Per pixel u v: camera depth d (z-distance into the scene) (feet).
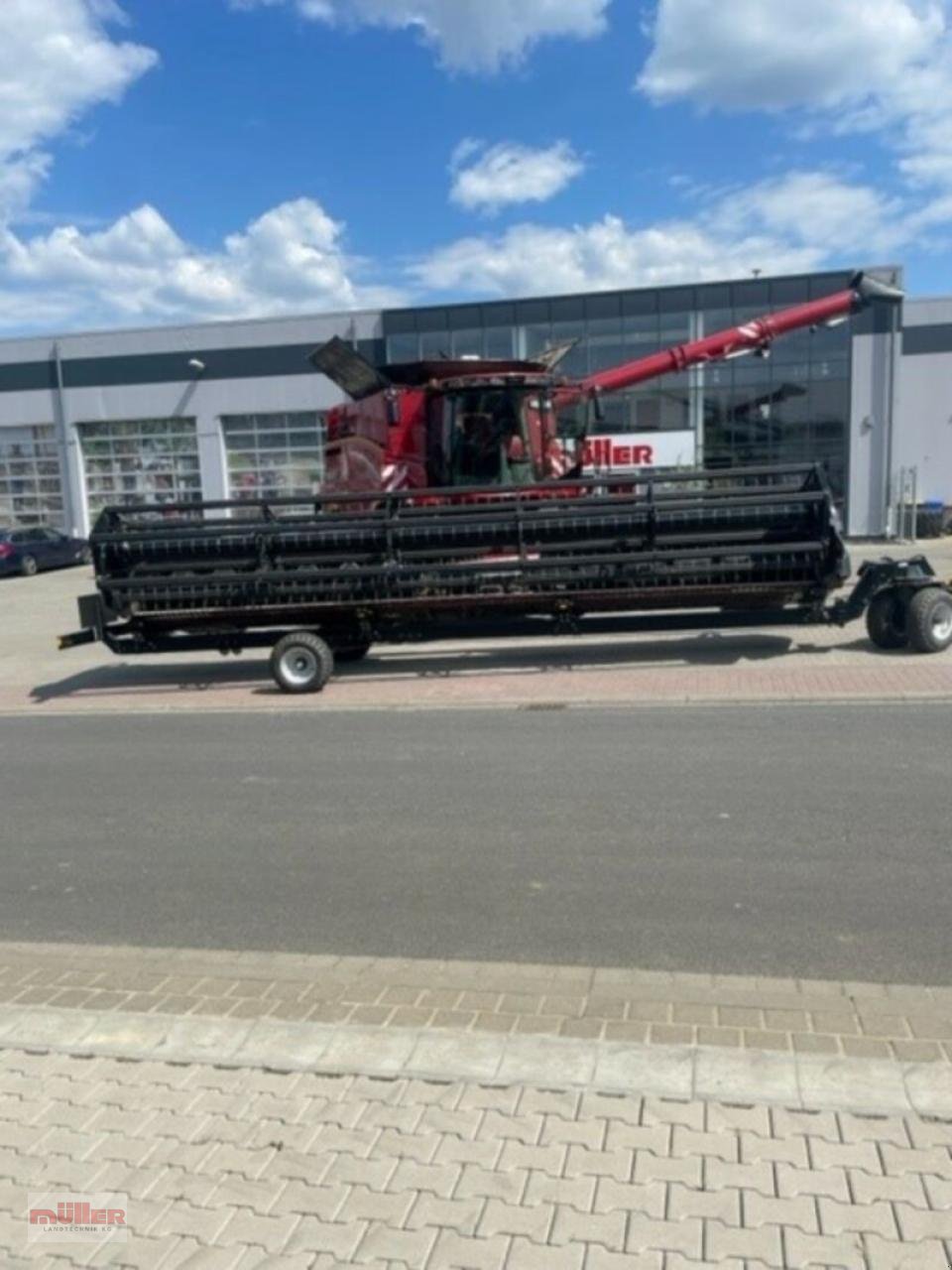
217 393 101.40
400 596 33.68
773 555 32.63
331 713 29.78
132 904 15.33
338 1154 8.53
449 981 12.10
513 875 15.66
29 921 14.84
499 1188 7.99
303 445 100.63
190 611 34.42
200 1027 10.88
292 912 14.67
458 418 41.70
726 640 38.09
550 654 37.19
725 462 89.66
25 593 73.82
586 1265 7.13
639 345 89.86
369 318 95.71
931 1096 8.98
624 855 16.28
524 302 91.61
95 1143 8.85
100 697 34.81
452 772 22.08
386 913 14.43
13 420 106.01
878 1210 7.54
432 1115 9.02
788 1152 8.26
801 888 14.55
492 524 33.40
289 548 34.19
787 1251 7.17
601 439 82.48
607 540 33.17
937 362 96.48
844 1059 9.69
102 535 34.55
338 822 18.92
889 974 11.82
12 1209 8.02
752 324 47.14
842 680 29.76
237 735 27.43
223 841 18.13
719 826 17.46
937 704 26.32
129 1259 7.43
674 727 25.21
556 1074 9.57
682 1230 7.42
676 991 11.57
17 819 20.31
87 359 103.60
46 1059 10.33
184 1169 8.44
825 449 88.79
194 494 103.50
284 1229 7.66
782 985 11.62
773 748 22.65
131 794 21.81
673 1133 8.57
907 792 18.93
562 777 21.20
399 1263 7.25
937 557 73.26
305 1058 10.09
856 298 47.26
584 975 12.12
